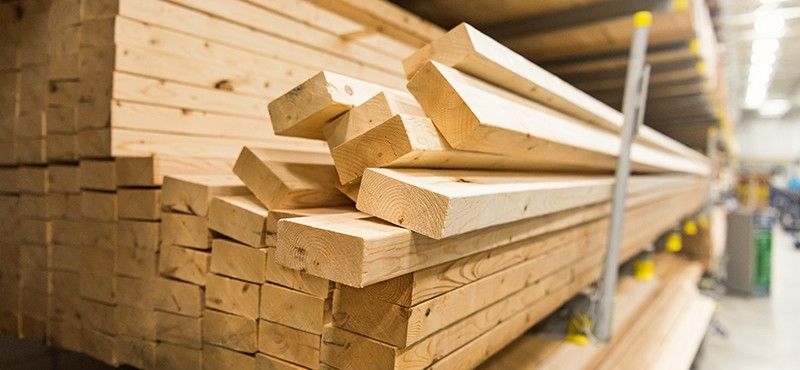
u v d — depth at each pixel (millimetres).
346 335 1066
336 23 2168
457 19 2863
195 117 1678
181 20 1620
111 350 1522
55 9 1615
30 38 1706
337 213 1149
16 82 1761
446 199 896
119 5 1463
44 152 1685
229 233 1253
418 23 2471
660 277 4066
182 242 1360
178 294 1368
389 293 1004
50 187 1683
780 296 6281
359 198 1023
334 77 1069
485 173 1406
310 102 1062
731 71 7871
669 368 2135
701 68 3020
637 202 2824
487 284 1304
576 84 3709
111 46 1467
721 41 5191
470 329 1261
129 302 1481
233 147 1805
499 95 1429
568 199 1651
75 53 1569
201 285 1329
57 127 1636
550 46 3039
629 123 2129
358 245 849
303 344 1132
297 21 2010
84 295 1590
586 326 2273
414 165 1131
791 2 6234
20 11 1733
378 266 874
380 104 1033
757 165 18969
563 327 2426
